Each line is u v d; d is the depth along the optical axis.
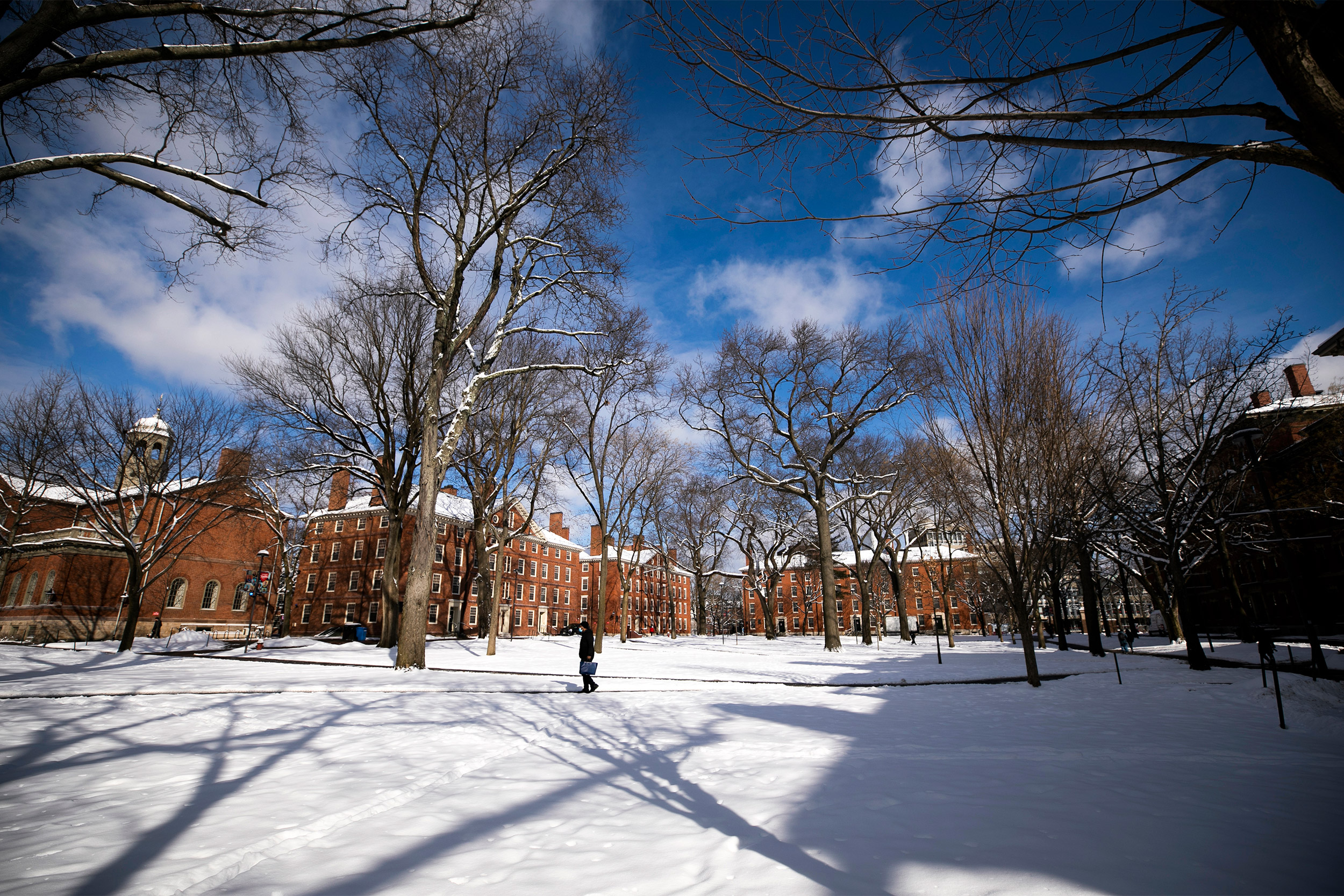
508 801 4.98
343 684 13.66
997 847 3.72
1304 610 12.65
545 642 41.56
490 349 20.45
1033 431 14.13
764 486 38.12
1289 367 27.53
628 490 44.25
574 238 20.83
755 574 55.59
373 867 3.54
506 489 34.03
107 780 5.55
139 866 3.50
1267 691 10.62
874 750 6.93
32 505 36.41
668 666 21.50
